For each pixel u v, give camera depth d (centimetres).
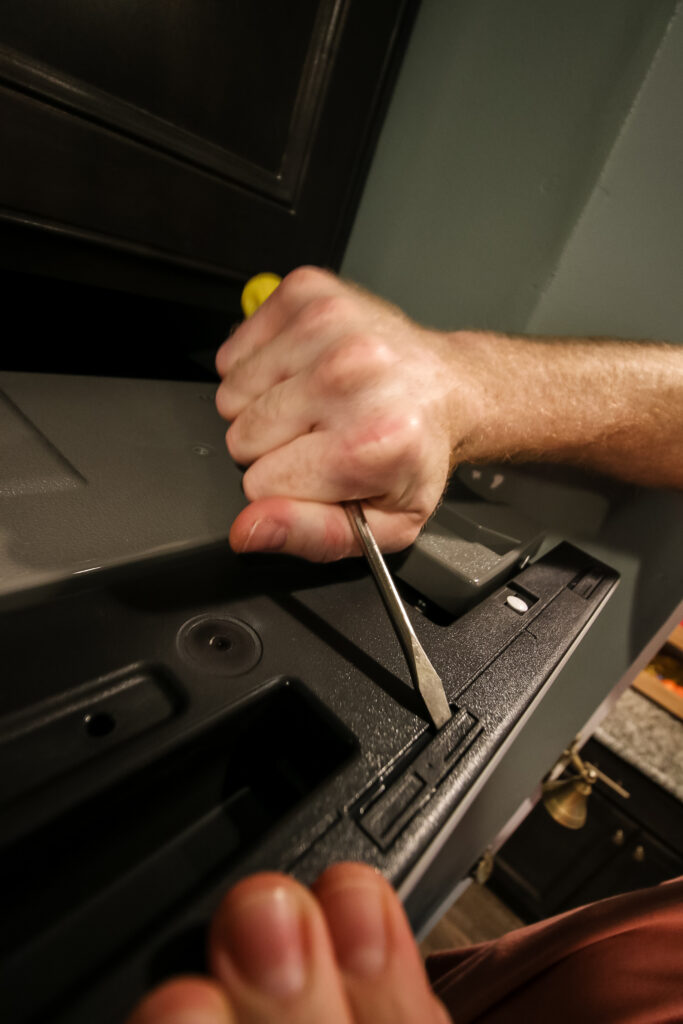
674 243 49
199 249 56
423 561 33
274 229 61
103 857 18
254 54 50
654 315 52
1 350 57
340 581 31
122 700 21
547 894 124
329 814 18
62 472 30
